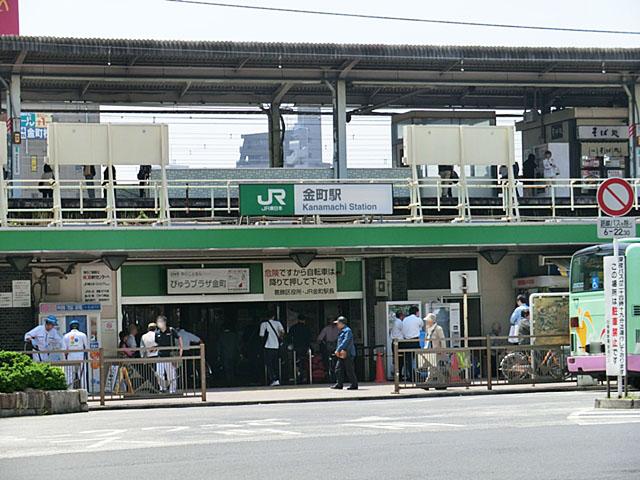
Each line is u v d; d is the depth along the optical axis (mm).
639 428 24578
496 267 57125
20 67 57375
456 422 27953
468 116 64625
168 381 43250
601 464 19047
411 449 21953
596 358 40344
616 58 60406
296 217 53062
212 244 49750
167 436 26781
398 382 44344
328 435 25344
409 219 52938
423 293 56219
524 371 45562
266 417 32844
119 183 55031
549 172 64375
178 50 55594
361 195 51219
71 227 48500
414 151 52844
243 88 68750
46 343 45406
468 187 57719
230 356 54531
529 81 63562
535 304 46656
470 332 56750
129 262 52719
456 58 58719
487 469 18828
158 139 50500
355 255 54531
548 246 53781
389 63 59812
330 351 53719
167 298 52938
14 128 57188
